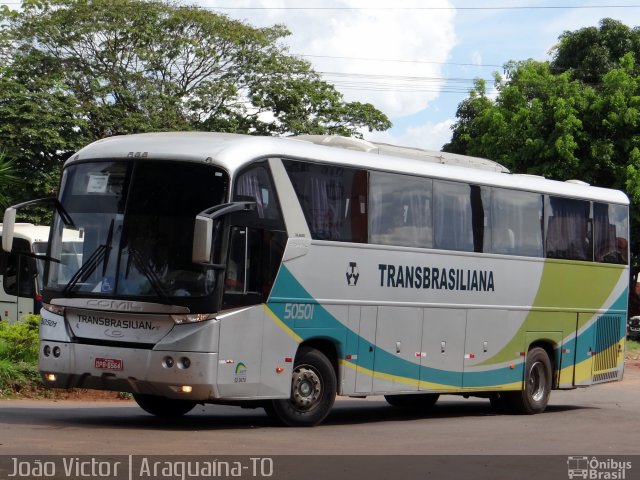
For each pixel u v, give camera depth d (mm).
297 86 42812
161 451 9789
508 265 16500
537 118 35594
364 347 13828
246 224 12102
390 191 14305
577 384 18203
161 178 11984
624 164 34969
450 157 16438
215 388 11648
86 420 12828
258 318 12195
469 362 15742
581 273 18188
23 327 17781
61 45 40094
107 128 38812
